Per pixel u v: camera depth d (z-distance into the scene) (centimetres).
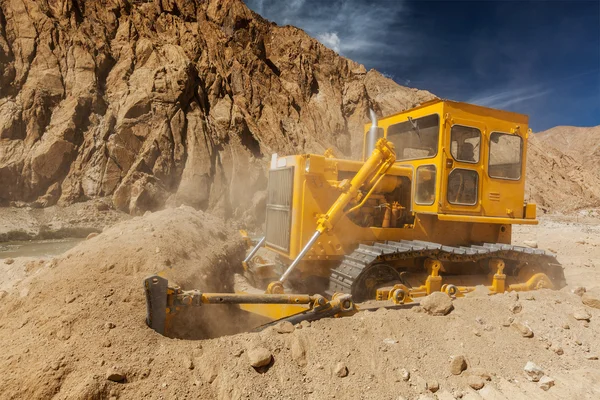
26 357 282
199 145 2294
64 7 2455
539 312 511
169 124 2272
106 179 2027
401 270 582
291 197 544
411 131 644
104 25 2612
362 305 485
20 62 2164
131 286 355
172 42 2858
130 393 274
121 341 305
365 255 523
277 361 343
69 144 2011
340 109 4122
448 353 401
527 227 1964
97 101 2194
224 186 2288
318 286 573
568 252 1126
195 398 288
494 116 613
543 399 339
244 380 312
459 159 592
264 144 2989
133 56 2488
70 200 1941
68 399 256
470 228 652
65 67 2252
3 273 669
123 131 2142
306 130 3503
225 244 596
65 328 303
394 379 351
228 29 3675
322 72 4409
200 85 2662
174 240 459
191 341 338
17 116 1992
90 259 390
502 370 382
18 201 1861
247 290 501
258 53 3806
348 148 3884
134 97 2259
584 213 3497
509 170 640
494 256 603
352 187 534
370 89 5438
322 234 538
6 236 1557
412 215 617
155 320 331
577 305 554
